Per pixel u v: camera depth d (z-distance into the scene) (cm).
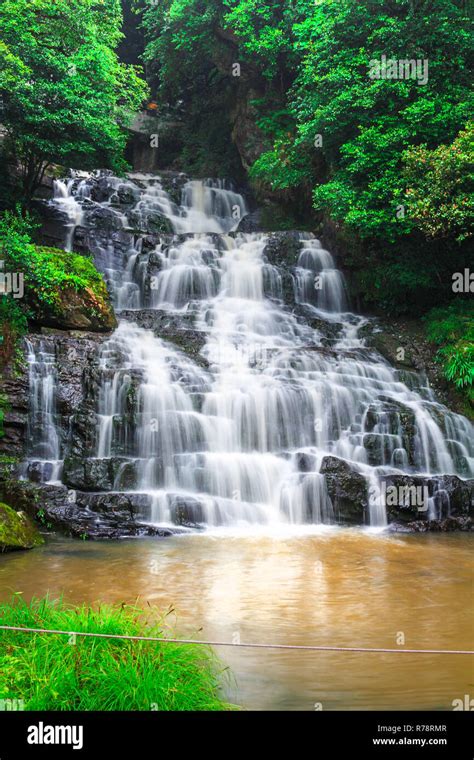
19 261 1486
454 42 1819
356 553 970
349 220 1823
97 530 1054
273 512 1190
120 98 2805
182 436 1268
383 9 1930
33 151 2009
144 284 1975
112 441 1239
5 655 480
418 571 870
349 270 2075
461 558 948
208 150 3089
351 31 1947
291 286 2031
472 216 1623
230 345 1602
